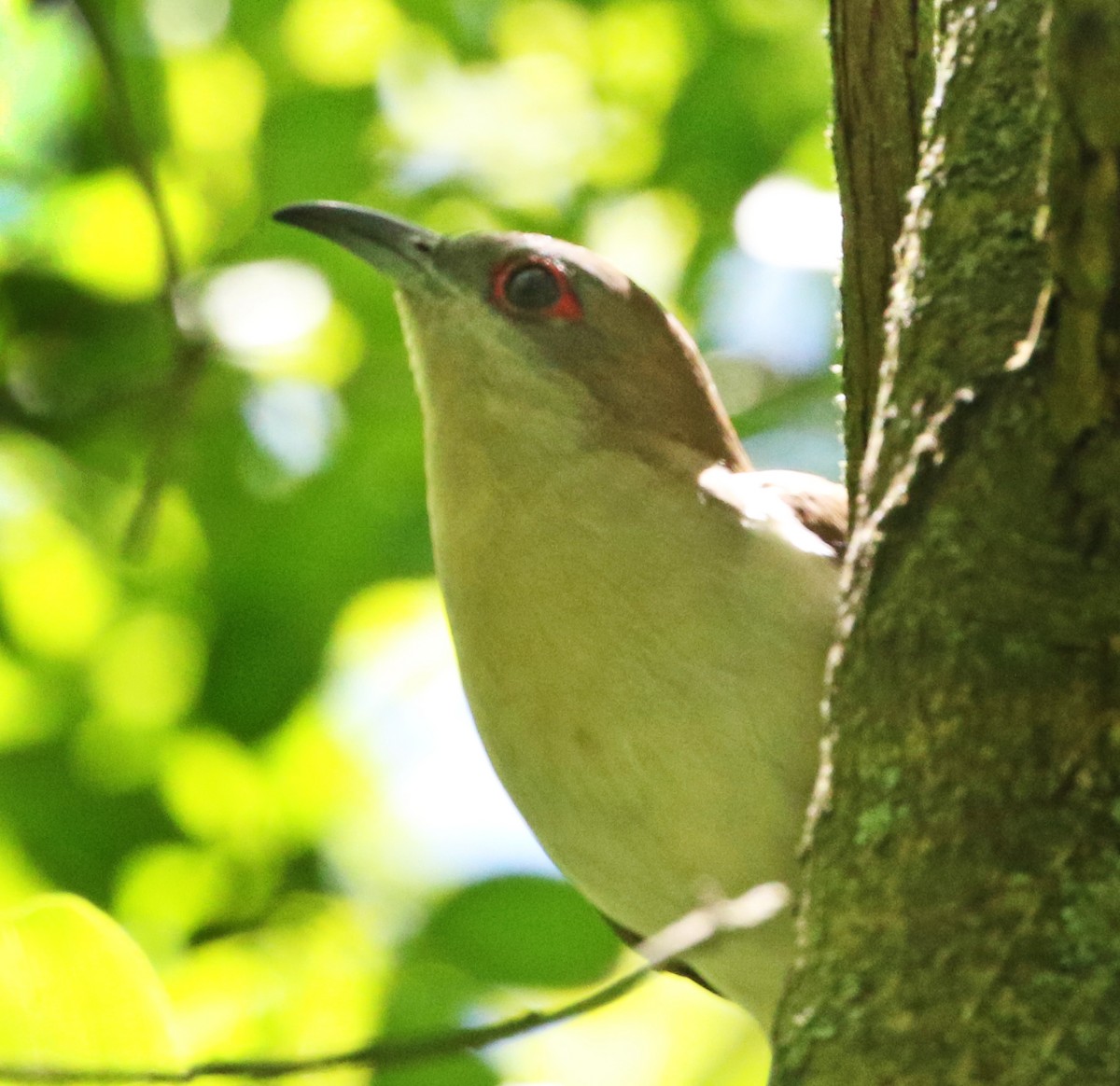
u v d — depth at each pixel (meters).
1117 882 4.69
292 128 14.61
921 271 5.54
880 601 5.17
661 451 8.50
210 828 13.88
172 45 14.80
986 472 5.04
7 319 14.71
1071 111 4.45
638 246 15.40
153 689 14.30
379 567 14.12
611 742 7.72
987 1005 4.61
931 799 4.89
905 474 5.25
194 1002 11.86
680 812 7.66
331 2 15.16
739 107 14.78
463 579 8.32
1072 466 4.87
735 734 7.54
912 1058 4.61
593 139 15.27
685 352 9.42
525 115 15.30
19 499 14.55
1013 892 4.72
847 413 6.94
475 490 8.51
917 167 6.78
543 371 8.82
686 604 7.69
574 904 12.34
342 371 14.59
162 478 10.91
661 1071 13.23
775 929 7.77
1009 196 5.46
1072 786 4.79
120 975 7.21
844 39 6.90
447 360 9.01
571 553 7.93
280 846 13.87
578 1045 13.10
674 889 7.92
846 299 6.93
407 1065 10.29
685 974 9.44
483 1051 10.57
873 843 4.94
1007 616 4.93
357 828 14.75
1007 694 4.89
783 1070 4.79
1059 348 4.79
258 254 14.32
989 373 5.16
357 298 14.38
